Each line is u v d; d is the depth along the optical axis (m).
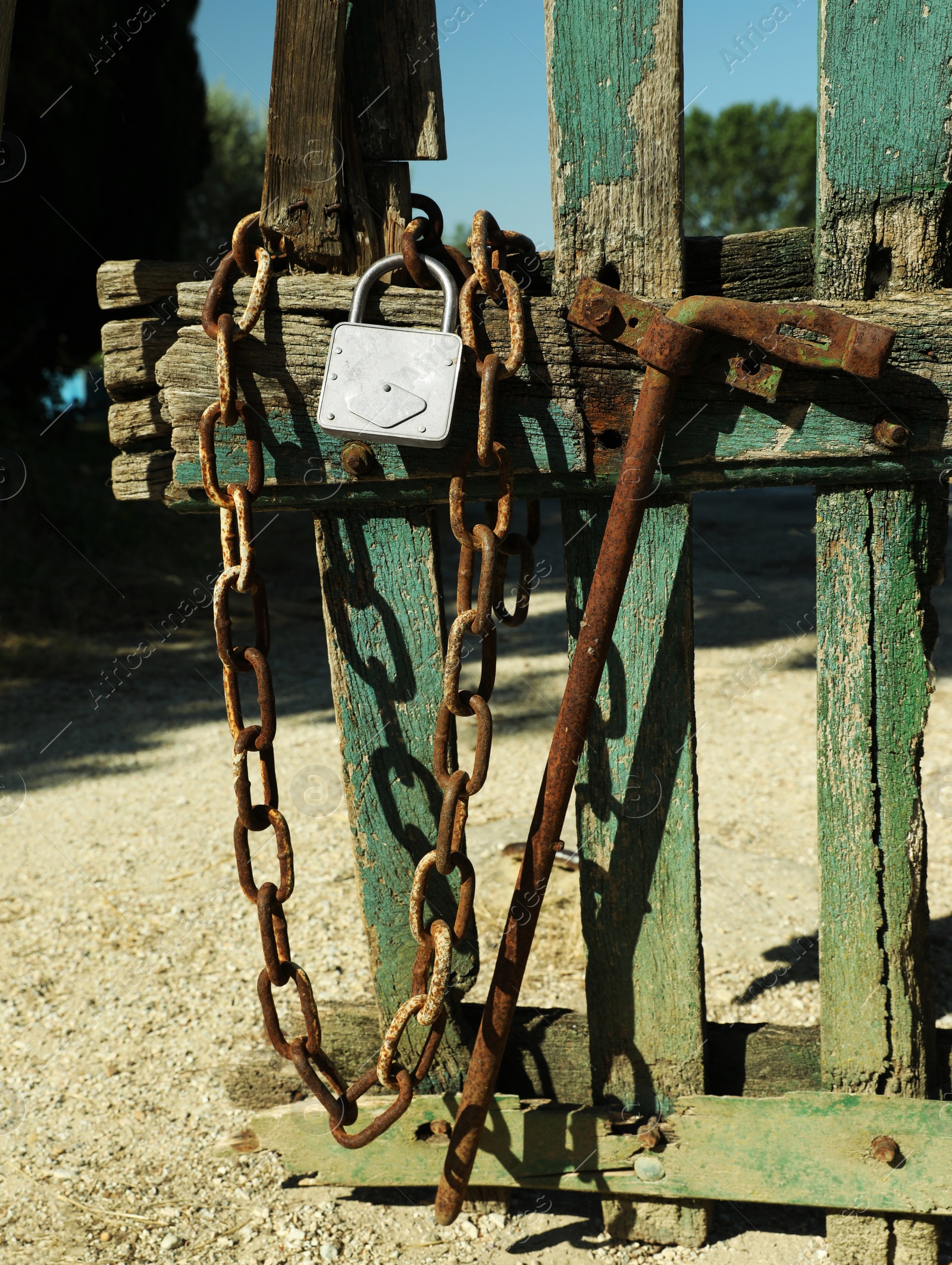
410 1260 2.10
